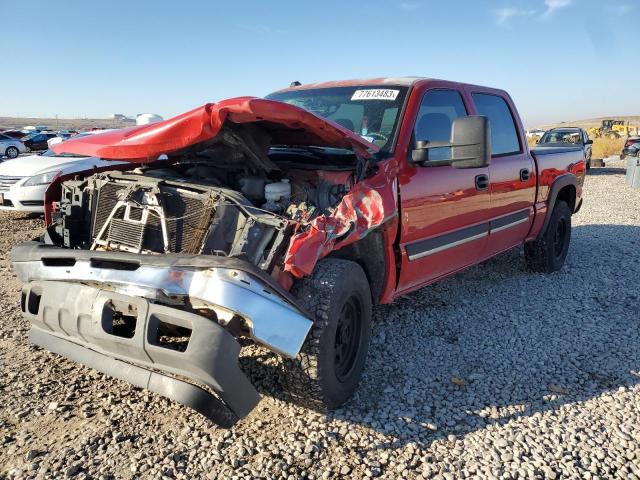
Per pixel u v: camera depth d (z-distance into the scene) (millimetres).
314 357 3070
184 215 3227
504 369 4023
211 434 3096
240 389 2656
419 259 4191
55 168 9711
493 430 3230
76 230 3611
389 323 4840
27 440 3012
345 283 3232
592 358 4230
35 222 9883
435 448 3037
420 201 4117
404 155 4055
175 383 2691
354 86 4762
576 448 3053
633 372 3998
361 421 3264
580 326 4883
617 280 6348
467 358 4191
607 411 3451
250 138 3338
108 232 3406
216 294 2643
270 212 3160
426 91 4461
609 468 2883
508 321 4980
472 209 4797
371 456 2943
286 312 2822
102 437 3045
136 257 2834
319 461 2887
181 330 2984
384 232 3822
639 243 8422
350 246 3660
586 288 6039
